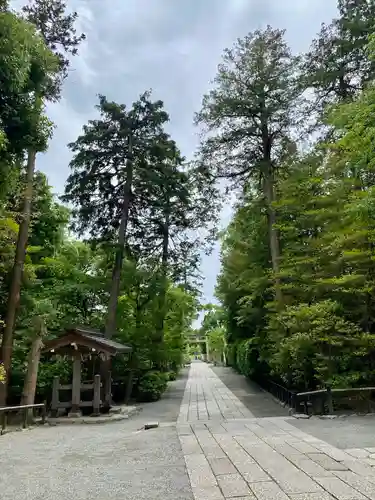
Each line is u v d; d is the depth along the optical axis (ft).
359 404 29.50
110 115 49.88
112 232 51.06
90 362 44.96
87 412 36.83
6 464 16.80
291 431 21.38
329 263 32.76
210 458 15.75
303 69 41.98
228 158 48.14
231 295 66.49
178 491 11.80
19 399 40.11
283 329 37.45
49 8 38.19
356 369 31.81
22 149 27.27
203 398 47.57
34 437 24.93
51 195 50.88
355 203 25.43
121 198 51.06
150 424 26.66
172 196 52.90
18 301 35.42
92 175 48.67
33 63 25.59
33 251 44.50
